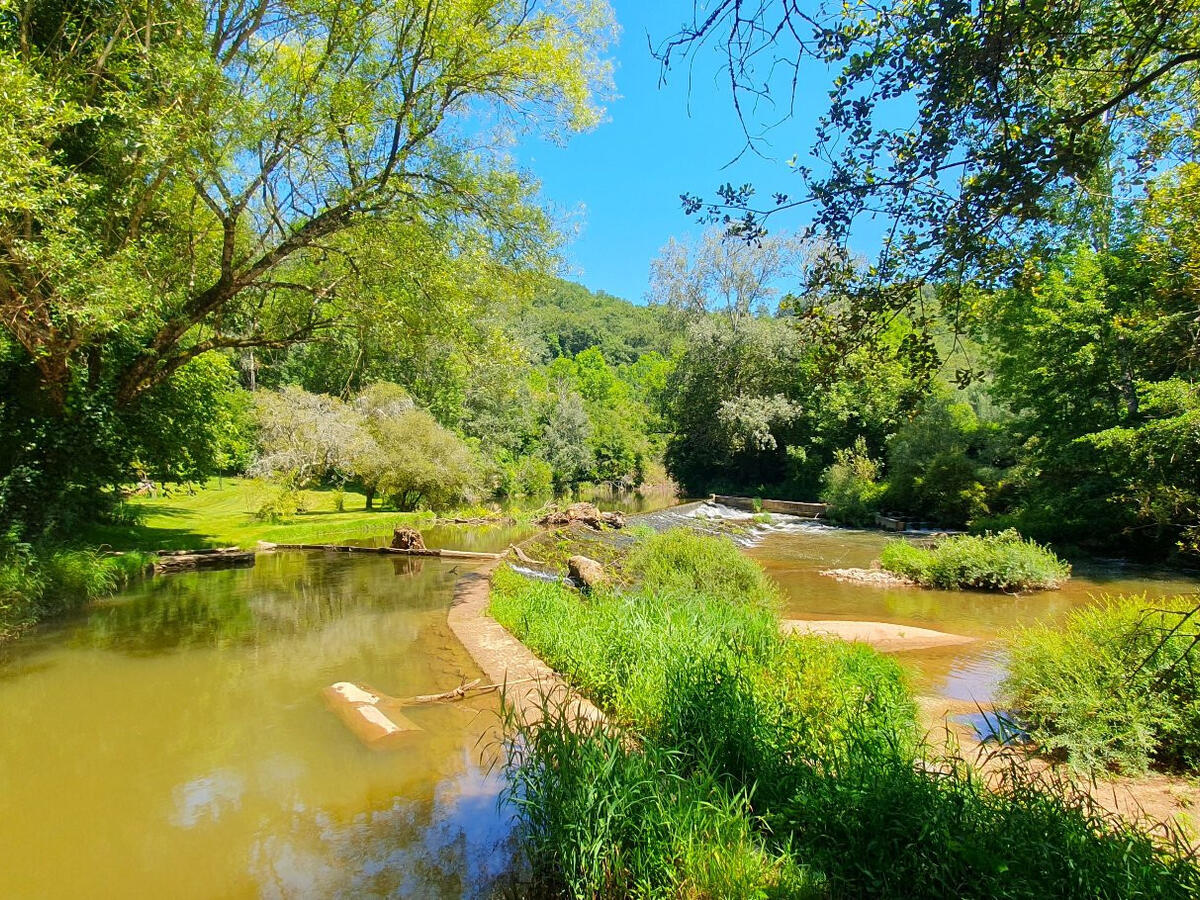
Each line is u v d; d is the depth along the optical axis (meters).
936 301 3.21
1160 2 2.61
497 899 3.58
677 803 3.73
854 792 3.72
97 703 6.62
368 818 4.46
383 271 11.58
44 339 9.61
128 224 10.80
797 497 35.72
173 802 4.69
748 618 8.05
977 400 32.47
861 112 2.89
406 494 27.91
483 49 11.20
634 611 7.95
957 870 3.13
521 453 42.50
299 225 11.98
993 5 2.61
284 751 5.51
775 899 3.13
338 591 12.55
